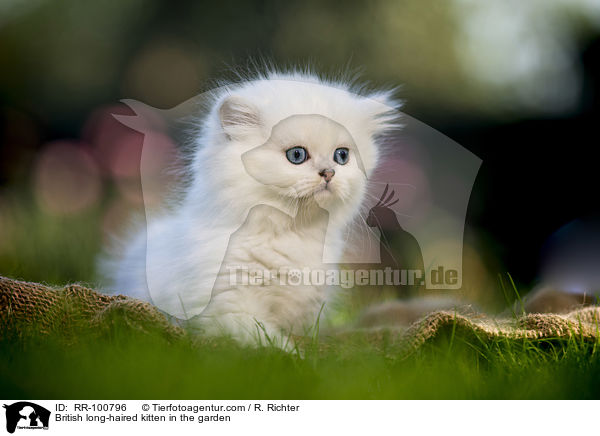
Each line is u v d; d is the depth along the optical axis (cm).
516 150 700
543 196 682
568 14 761
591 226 529
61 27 880
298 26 807
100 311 305
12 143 854
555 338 294
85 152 836
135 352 266
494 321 313
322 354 298
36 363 261
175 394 240
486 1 805
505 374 265
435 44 799
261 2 813
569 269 509
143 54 841
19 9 888
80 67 870
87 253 556
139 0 848
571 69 735
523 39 781
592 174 679
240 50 795
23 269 503
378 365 275
